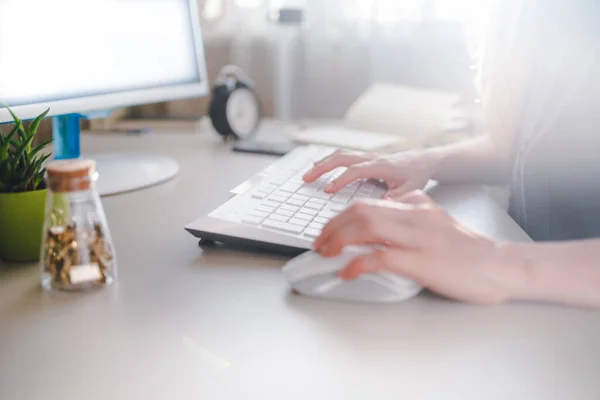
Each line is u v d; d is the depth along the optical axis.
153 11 1.05
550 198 0.93
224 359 0.48
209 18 2.00
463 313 0.55
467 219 0.79
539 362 0.48
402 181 0.88
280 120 1.61
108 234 0.61
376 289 0.56
